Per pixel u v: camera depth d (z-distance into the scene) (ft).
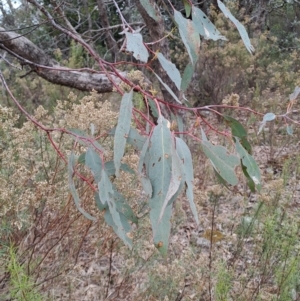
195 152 10.46
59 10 6.33
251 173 3.20
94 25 17.34
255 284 5.87
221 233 7.07
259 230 6.94
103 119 4.65
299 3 22.20
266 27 23.76
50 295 5.23
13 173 4.50
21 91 14.14
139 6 7.42
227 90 15.78
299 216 7.43
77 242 5.63
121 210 3.22
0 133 4.41
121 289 5.62
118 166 2.41
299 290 5.75
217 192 5.99
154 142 2.38
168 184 2.33
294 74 14.03
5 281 5.17
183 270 5.24
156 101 2.56
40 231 5.32
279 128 13.20
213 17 16.78
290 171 10.33
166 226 2.43
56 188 4.63
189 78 2.94
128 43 2.57
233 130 3.08
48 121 5.02
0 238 4.89
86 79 9.97
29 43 9.07
